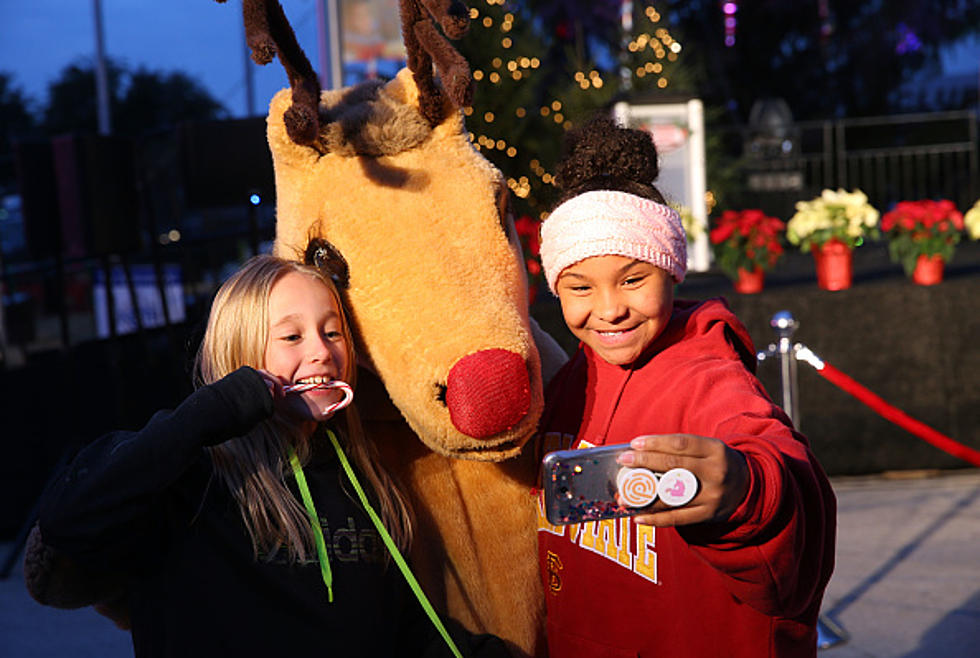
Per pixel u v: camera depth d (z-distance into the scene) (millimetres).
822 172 12086
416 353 1405
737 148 12258
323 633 1460
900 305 5258
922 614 3621
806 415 5285
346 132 1519
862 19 16469
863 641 3428
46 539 1352
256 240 4688
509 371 1345
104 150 4898
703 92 15445
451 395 1348
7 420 5281
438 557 1660
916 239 5375
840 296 5254
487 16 7129
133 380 5422
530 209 6910
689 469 994
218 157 4602
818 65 16500
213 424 1330
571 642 1567
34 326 8984
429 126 1551
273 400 1383
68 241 4949
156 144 10492
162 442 1319
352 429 1585
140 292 7812
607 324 1423
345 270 1496
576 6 12602
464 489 1657
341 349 1492
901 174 12383
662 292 1414
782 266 7223
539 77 7598
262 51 1313
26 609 4195
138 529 1382
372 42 5566
